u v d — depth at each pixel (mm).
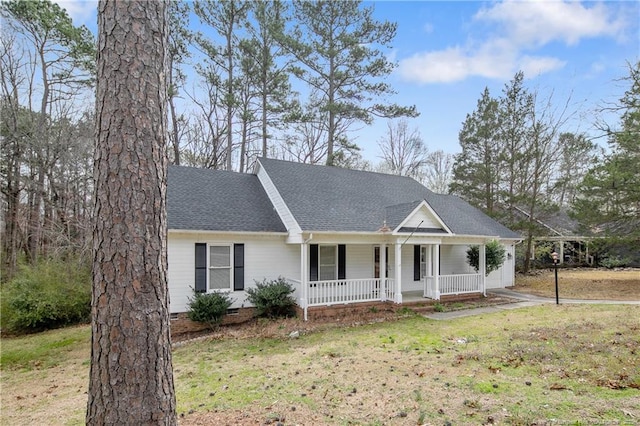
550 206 22391
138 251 2672
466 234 14344
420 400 4555
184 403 5066
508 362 5965
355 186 15812
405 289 15406
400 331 9734
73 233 17781
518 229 23016
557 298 13156
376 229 12594
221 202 12695
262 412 4512
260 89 22766
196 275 11117
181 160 24062
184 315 10836
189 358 7953
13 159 18406
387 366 6344
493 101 24359
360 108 22453
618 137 16562
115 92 2738
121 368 2580
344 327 10555
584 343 6875
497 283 17906
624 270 24297
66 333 11625
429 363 6336
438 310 12625
